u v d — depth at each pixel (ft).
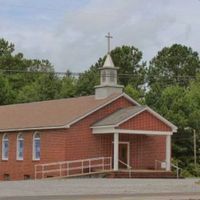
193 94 241.55
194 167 206.39
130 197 84.17
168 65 366.84
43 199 80.84
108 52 178.50
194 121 218.79
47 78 285.02
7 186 110.42
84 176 152.46
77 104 174.91
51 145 163.84
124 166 166.50
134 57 355.97
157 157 174.09
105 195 88.69
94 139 163.53
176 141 216.33
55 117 168.45
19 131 177.78
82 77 278.67
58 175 158.81
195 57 371.35
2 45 350.64
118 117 160.04
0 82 266.77
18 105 205.16
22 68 338.13
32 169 169.99
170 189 104.94
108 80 173.88
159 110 221.25
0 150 186.19
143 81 349.41
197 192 97.55
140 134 167.84
